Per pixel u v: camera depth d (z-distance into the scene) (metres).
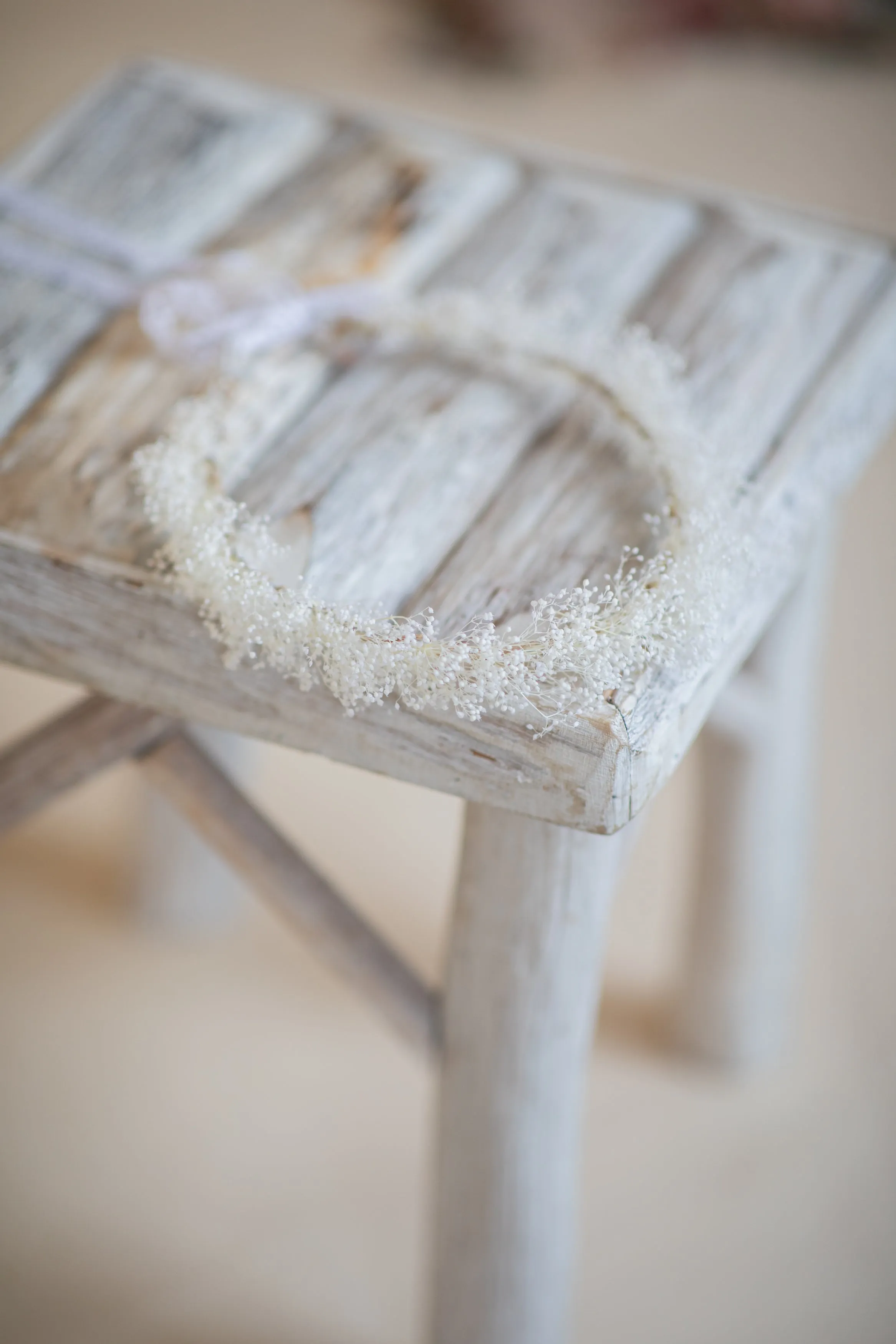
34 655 0.90
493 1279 1.03
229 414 0.94
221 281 0.99
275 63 2.36
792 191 2.05
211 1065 1.24
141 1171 1.18
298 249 1.04
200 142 1.09
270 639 0.85
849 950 1.31
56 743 0.99
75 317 0.99
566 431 0.94
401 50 2.44
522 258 1.03
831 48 2.47
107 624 0.88
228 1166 1.19
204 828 1.00
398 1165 1.20
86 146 1.09
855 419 0.97
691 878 1.20
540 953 0.94
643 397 0.94
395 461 0.92
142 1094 1.22
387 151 1.10
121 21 2.47
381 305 0.99
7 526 0.89
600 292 1.02
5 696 1.44
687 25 2.47
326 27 2.50
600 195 1.07
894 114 2.28
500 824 0.91
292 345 0.98
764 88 2.35
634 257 1.04
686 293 1.01
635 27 2.43
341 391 0.96
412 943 1.30
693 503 0.89
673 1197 1.19
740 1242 1.17
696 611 0.86
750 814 1.15
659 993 1.29
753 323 1.00
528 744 0.83
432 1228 1.04
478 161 1.09
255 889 1.02
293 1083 1.24
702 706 0.86
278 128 1.11
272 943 1.32
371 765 0.86
